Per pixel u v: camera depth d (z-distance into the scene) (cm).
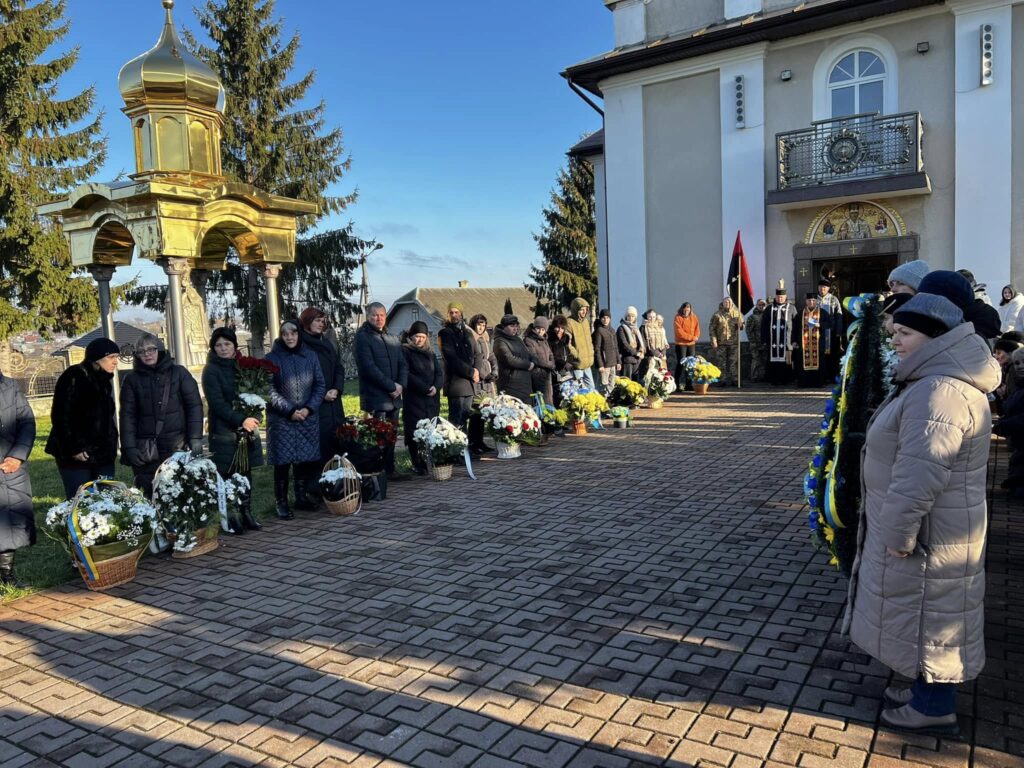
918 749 294
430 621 435
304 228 2736
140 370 602
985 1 1329
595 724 321
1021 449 636
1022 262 1337
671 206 1689
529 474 819
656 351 1416
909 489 271
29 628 459
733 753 296
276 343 700
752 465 806
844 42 1472
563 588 477
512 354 962
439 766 297
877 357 362
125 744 326
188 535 571
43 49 2170
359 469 718
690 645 390
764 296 1584
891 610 288
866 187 1414
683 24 1644
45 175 2184
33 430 538
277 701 354
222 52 2648
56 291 2150
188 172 825
